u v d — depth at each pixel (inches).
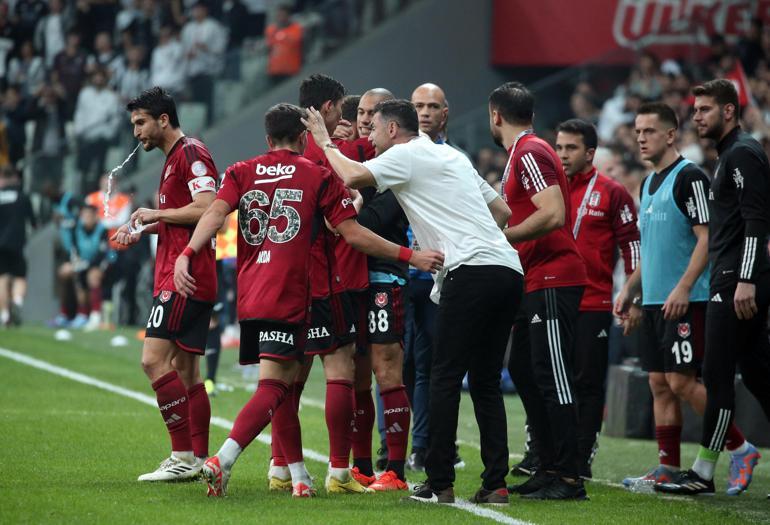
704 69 2333.9
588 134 1103.0
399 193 877.2
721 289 962.7
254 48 2669.8
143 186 2662.4
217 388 1635.1
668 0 2716.5
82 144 2748.5
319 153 973.2
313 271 893.2
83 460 1008.2
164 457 1035.9
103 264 2539.4
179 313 923.4
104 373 1722.4
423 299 1065.5
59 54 3270.2
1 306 2512.3
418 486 891.4
